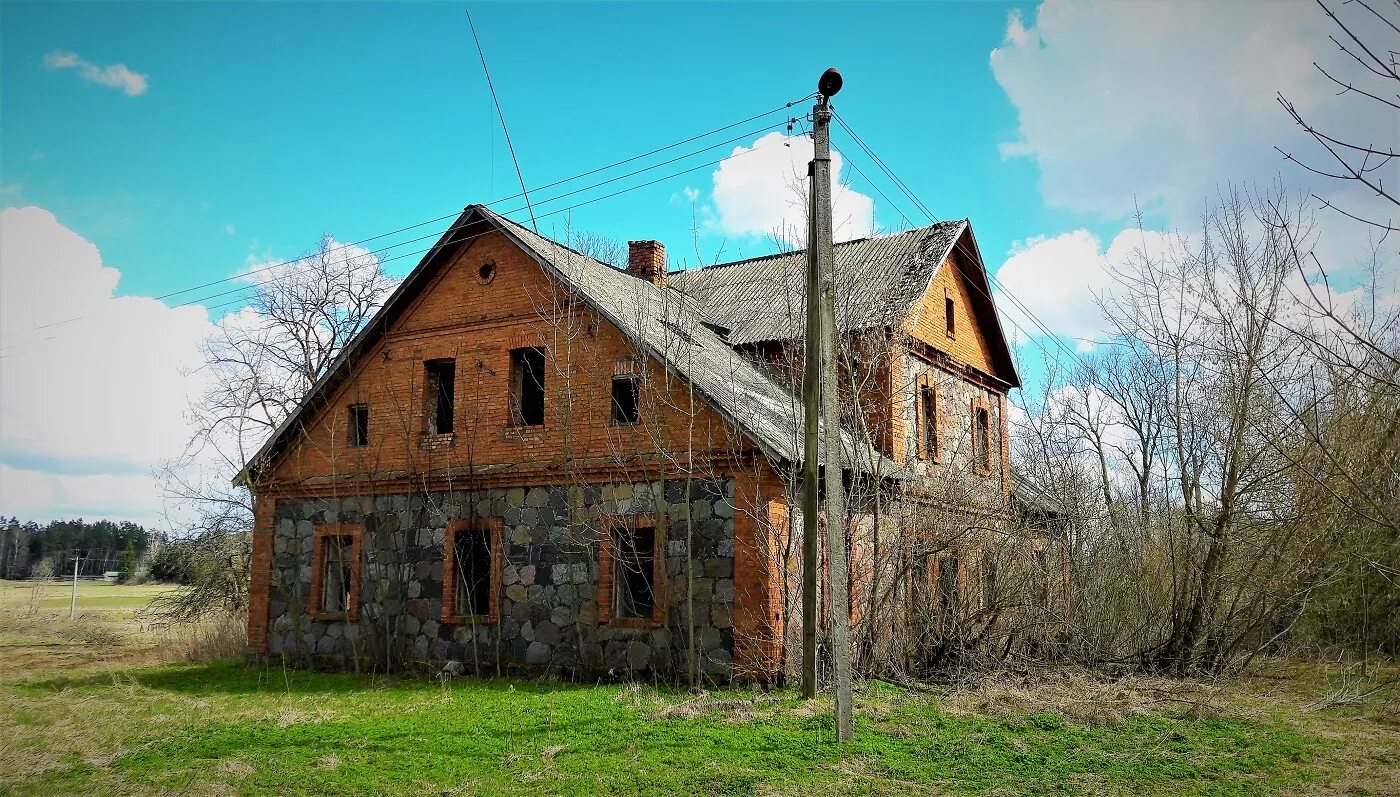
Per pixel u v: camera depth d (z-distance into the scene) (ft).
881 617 52.47
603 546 54.24
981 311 80.23
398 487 62.18
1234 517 53.31
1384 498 30.66
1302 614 59.57
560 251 64.54
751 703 44.16
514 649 56.34
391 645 60.34
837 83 43.42
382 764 35.37
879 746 36.24
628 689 49.39
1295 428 38.60
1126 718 42.34
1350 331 21.77
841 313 60.54
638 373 54.70
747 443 50.55
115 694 53.98
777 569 49.19
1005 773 32.86
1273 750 36.17
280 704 49.55
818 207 42.52
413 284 64.39
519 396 60.95
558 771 33.76
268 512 67.56
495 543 57.93
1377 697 48.47
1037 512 70.44
